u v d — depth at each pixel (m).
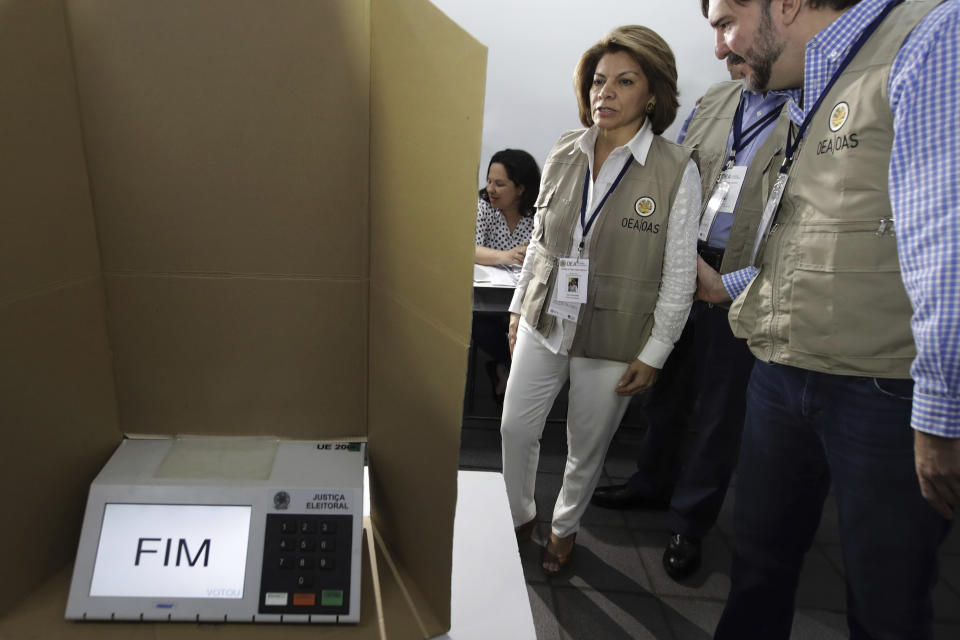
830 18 0.87
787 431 1.05
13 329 0.50
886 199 0.81
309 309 0.63
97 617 0.53
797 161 0.95
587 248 1.41
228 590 0.55
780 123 1.46
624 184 1.38
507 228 2.51
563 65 2.66
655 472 2.00
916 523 0.87
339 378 0.66
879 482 0.88
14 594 0.54
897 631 0.92
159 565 0.55
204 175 0.57
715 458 1.66
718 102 1.69
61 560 0.59
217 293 0.61
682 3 2.55
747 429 1.15
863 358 0.85
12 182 0.49
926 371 0.68
